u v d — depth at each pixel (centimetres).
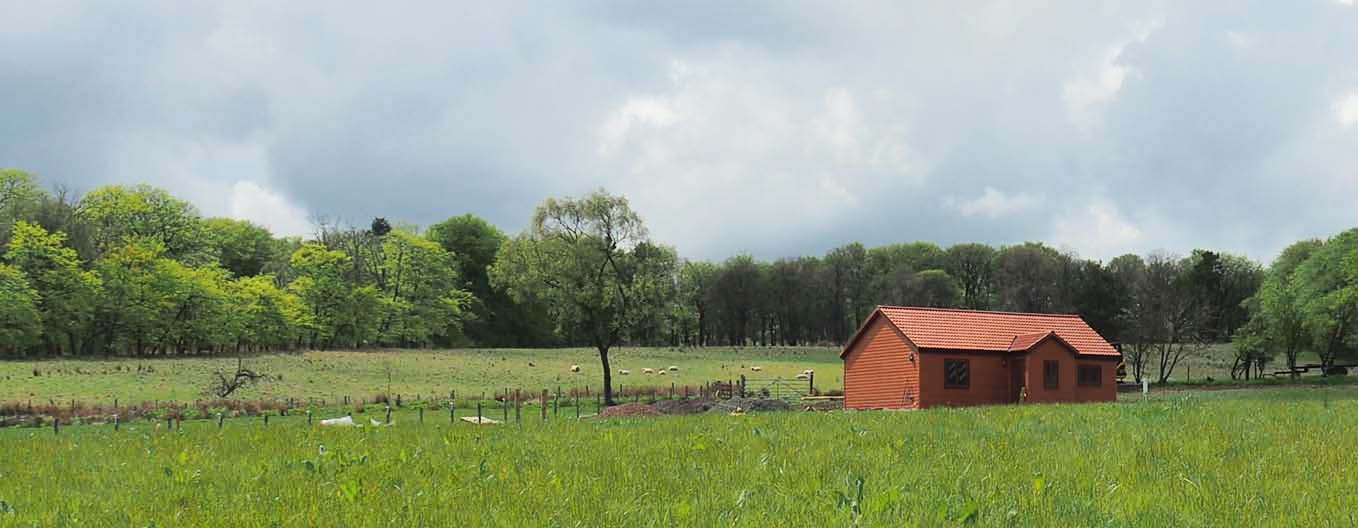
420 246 14525
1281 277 11075
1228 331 14788
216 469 2152
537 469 1931
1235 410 3409
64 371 8569
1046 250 15312
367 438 3038
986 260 16288
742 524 1327
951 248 16675
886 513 1379
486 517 1405
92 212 12075
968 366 6172
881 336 6353
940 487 1614
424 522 1377
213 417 5894
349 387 8656
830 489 1594
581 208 8725
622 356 12744
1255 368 11150
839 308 16400
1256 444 2177
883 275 16088
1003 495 1516
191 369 9106
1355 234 9312
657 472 1853
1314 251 10669
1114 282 12762
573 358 12244
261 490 1756
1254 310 10850
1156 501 1466
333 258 13275
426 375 9875
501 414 6194
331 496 1625
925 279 15512
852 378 6525
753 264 16362
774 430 2869
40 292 10519
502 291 16312
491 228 16838
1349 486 1578
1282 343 9912
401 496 1608
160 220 12794
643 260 8869
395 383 9156
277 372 9300
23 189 11594
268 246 15462
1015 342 6322
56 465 2416
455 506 1502
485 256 16412
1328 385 8362
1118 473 1745
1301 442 2216
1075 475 1728
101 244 11944
